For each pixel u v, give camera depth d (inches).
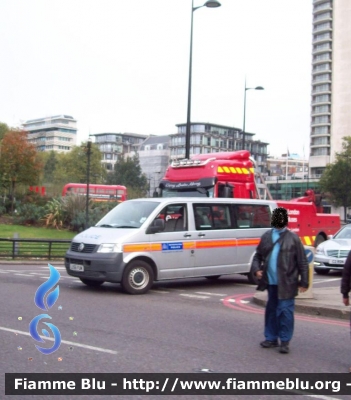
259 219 594.2
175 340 320.5
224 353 294.0
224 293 526.0
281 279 296.7
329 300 450.9
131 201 550.9
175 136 4805.6
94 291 513.0
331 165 3009.4
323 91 4761.3
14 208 1563.7
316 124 4810.5
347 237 731.4
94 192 2177.7
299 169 6875.0
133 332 338.3
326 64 4761.3
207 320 386.0
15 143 1771.7
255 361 280.2
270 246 303.0
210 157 790.5
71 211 1317.7
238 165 771.4
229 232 563.2
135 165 3973.9
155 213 517.7
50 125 7155.5
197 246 537.3
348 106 4370.1
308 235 868.0
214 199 562.6
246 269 575.2
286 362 280.7
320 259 696.4
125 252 491.8
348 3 4407.0
